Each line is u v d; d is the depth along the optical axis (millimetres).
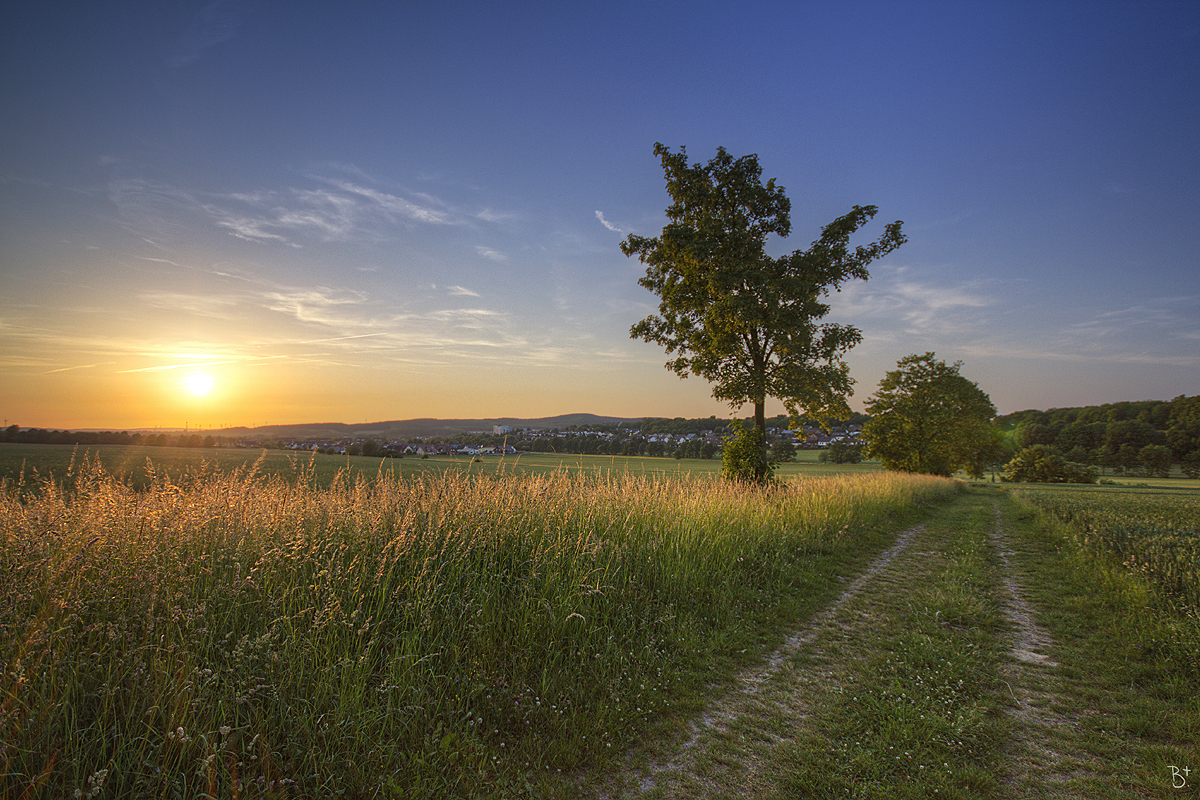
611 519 8312
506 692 4250
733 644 5930
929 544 13719
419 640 4445
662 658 5387
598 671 4887
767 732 4203
